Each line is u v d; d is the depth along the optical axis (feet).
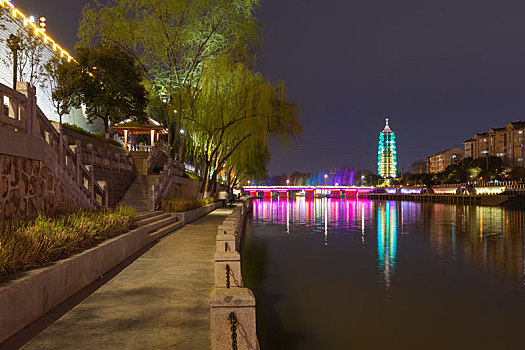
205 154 113.29
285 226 136.56
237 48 100.07
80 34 91.66
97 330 18.43
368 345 33.01
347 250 83.41
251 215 194.59
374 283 54.29
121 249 35.81
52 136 37.65
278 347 32.45
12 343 16.58
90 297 24.12
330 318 39.65
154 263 35.35
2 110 27.89
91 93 123.13
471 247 89.56
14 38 99.25
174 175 101.04
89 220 33.99
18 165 29.76
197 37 97.60
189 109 102.06
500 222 158.40
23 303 18.40
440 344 33.47
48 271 21.13
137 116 136.87
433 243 95.91
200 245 46.37
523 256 77.10
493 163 391.65
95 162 72.64
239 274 23.84
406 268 64.75
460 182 434.30
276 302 45.01
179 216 71.46
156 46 95.45
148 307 22.18
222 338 12.82
